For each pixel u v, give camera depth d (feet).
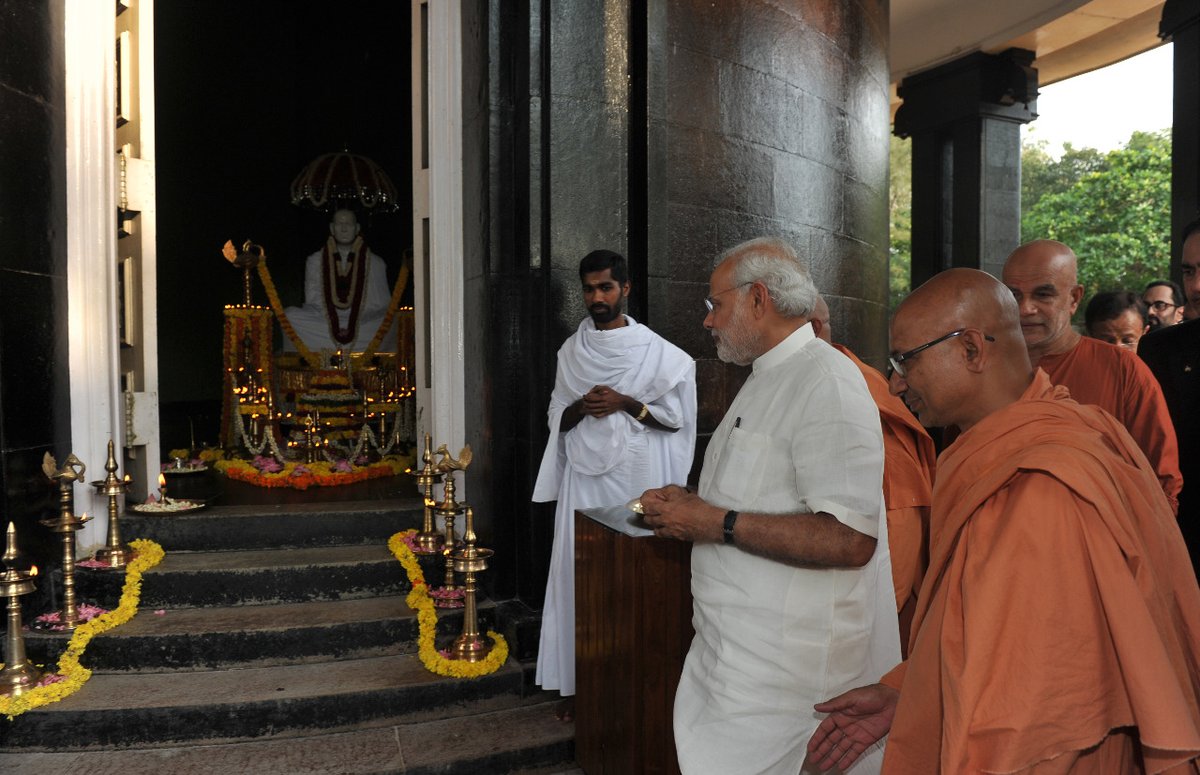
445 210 14.35
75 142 13.14
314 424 19.35
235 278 28.94
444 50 14.19
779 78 16.42
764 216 16.07
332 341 24.38
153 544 13.24
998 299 5.06
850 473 6.31
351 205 30.27
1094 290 54.08
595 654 9.80
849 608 6.63
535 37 12.54
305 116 31.01
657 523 7.13
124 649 11.50
